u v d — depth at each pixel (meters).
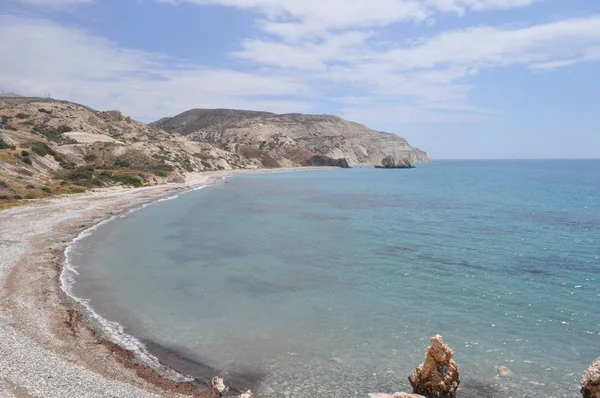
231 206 55.12
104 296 20.03
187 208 52.50
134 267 25.22
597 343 15.48
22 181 55.81
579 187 88.19
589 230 37.91
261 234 36.22
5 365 11.96
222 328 16.84
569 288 21.61
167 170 95.50
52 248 28.59
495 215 47.59
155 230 37.19
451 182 105.50
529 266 25.80
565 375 13.34
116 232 35.62
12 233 31.94
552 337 15.99
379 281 23.03
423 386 12.37
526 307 19.05
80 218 40.75
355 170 177.62
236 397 12.08
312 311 18.72
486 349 15.09
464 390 12.57
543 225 40.72
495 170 187.25
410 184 98.19
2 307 17.31
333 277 23.80
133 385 12.09
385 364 14.13
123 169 86.62
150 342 15.45
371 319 17.84
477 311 18.66
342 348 15.26
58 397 10.59
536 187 88.69
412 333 16.48
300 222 42.72
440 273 24.45
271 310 18.81
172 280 22.88
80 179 67.62
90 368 12.90
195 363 14.05
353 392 12.45
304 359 14.45
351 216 46.94
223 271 24.80
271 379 13.16
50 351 13.70
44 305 18.08
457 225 41.00
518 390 12.54
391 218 45.50
